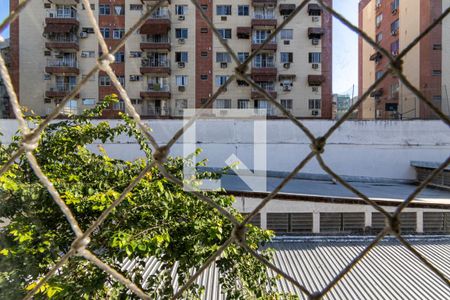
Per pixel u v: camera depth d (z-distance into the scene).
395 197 7.43
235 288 2.58
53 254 2.17
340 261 4.77
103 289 2.18
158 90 16.61
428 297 3.76
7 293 1.90
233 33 16.64
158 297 2.52
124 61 16.28
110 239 2.16
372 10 18.89
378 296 3.78
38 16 15.53
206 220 2.56
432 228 6.32
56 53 15.70
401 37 16.11
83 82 0.87
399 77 0.86
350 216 6.41
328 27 16.59
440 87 14.17
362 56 18.98
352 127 12.31
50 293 1.84
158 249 2.23
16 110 0.84
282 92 16.69
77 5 15.82
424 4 14.66
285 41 16.66
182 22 16.66
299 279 4.21
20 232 2.00
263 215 6.33
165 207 2.44
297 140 12.29
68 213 0.92
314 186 8.66
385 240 5.68
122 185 2.65
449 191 9.00
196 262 2.36
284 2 16.48
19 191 2.15
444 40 14.50
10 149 2.55
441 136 12.05
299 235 6.14
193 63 16.72
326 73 16.66
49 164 2.71
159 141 11.08
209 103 0.95
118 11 15.80
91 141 3.03
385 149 12.25
